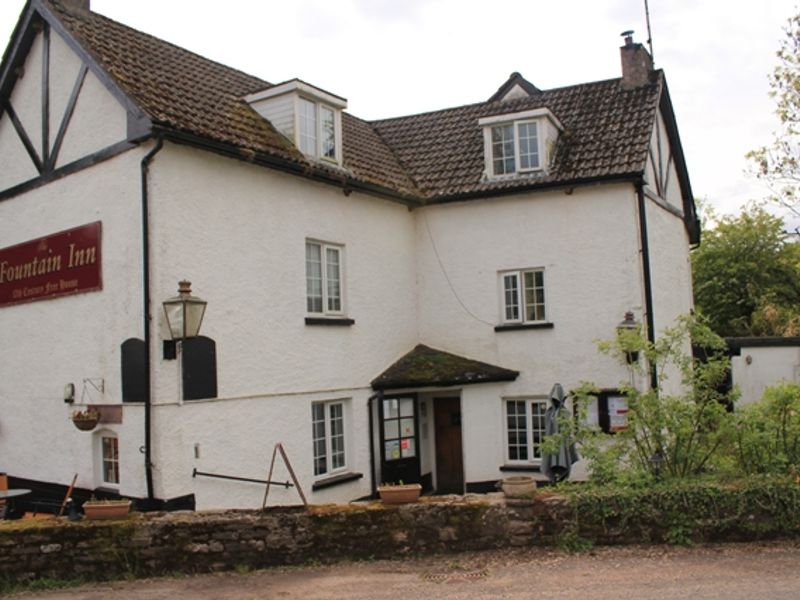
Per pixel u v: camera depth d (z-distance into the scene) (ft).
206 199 35.83
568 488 28.45
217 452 35.22
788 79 60.75
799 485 26.55
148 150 33.60
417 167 53.47
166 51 43.73
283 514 27.07
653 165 50.21
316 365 41.73
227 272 36.58
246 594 23.76
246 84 47.06
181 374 33.73
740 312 99.40
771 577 22.56
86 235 36.06
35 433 38.91
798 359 63.31
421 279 51.55
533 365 47.75
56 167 38.29
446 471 50.49
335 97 44.62
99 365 35.22
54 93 38.81
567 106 53.31
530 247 48.24
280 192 40.22
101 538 26.35
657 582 22.67
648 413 29.53
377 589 23.62
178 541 26.58
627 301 45.37
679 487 27.02
